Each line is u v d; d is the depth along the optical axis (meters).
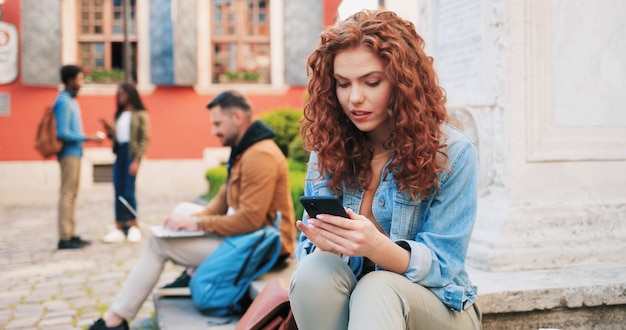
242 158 3.69
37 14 12.26
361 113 1.97
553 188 3.16
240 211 3.60
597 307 2.73
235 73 13.42
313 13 13.31
